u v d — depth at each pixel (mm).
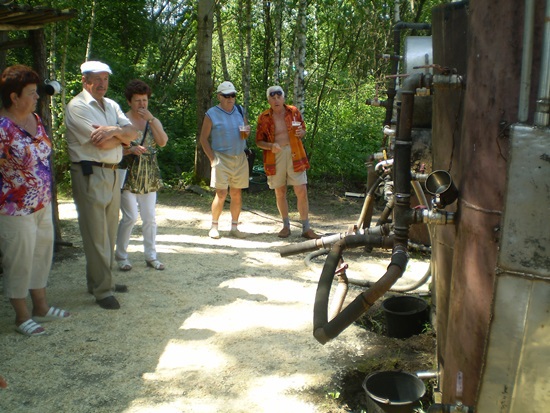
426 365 3664
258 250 6215
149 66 14117
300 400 3281
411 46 5531
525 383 1838
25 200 3773
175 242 6457
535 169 1724
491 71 1895
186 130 12766
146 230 5434
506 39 1834
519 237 1774
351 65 14773
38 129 3838
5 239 3799
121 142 4305
